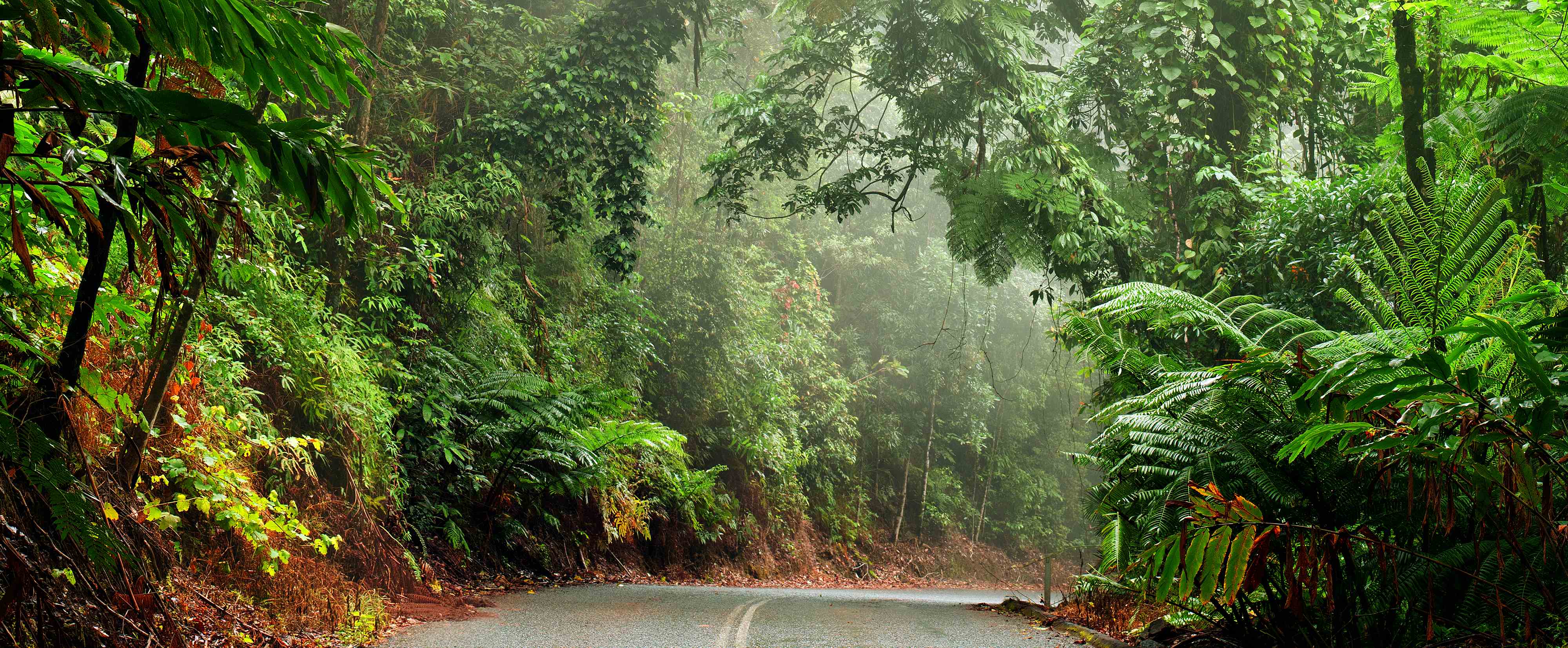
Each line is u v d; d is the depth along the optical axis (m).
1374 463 4.20
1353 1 10.20
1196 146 9.52
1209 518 3.75
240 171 3.20
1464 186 5.06
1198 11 9.75
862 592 15.82
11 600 2.87
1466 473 3.75
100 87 2.80
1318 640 4.77
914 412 26.17
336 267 9.85
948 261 26.44
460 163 11.67
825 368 23.62
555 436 11.70
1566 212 5.50
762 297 20.72
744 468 19.47
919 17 11.11
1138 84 10.45
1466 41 6.00
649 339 17.31
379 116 11.30
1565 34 5.41
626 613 7.89
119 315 4.51
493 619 7.07
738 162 12.70
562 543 13.59
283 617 5.47
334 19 10.86
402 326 10.99
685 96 14.27
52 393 3.55
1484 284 4.40
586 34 12.47
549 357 13.37
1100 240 9.96
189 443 5.39
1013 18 10.65
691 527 16.44
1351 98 9.82
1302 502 4.64
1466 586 4.21
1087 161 11.27
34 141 3.41
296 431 8.07
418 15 11.65
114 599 3.49
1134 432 5.38
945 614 9.20
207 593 5.10
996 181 10.61
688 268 18.67
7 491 3.02
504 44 12.91
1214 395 5.06
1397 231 5.03
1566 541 3.61
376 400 8.59
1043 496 28.56
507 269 13.26
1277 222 7.61
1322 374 3.58
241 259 6.48
